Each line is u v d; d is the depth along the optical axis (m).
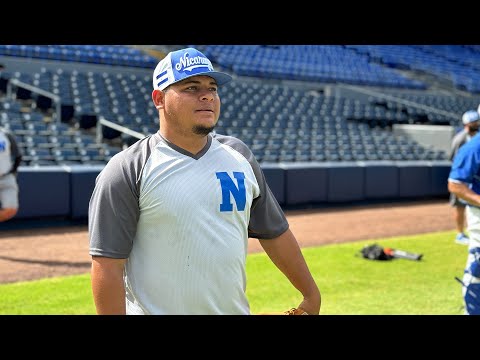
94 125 13.28
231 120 15.48
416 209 11.73
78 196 8.95
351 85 22.28
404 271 6.44
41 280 5.74
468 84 26.48
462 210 8.09
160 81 1.95
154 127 13.48
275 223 2.19
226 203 1.93
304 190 11.35
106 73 17.27
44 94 13.60
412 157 15.21
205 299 1.92
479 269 3.61
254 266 6.50
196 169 1.93
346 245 7.85
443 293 5.56
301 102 18.70
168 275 1.91
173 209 1.88
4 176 4.09
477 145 3.58
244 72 20.27
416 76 26.14
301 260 2.26
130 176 1.90
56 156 10.49
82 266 6.40
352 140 15.85
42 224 8.74
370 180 12.32
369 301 5.25
